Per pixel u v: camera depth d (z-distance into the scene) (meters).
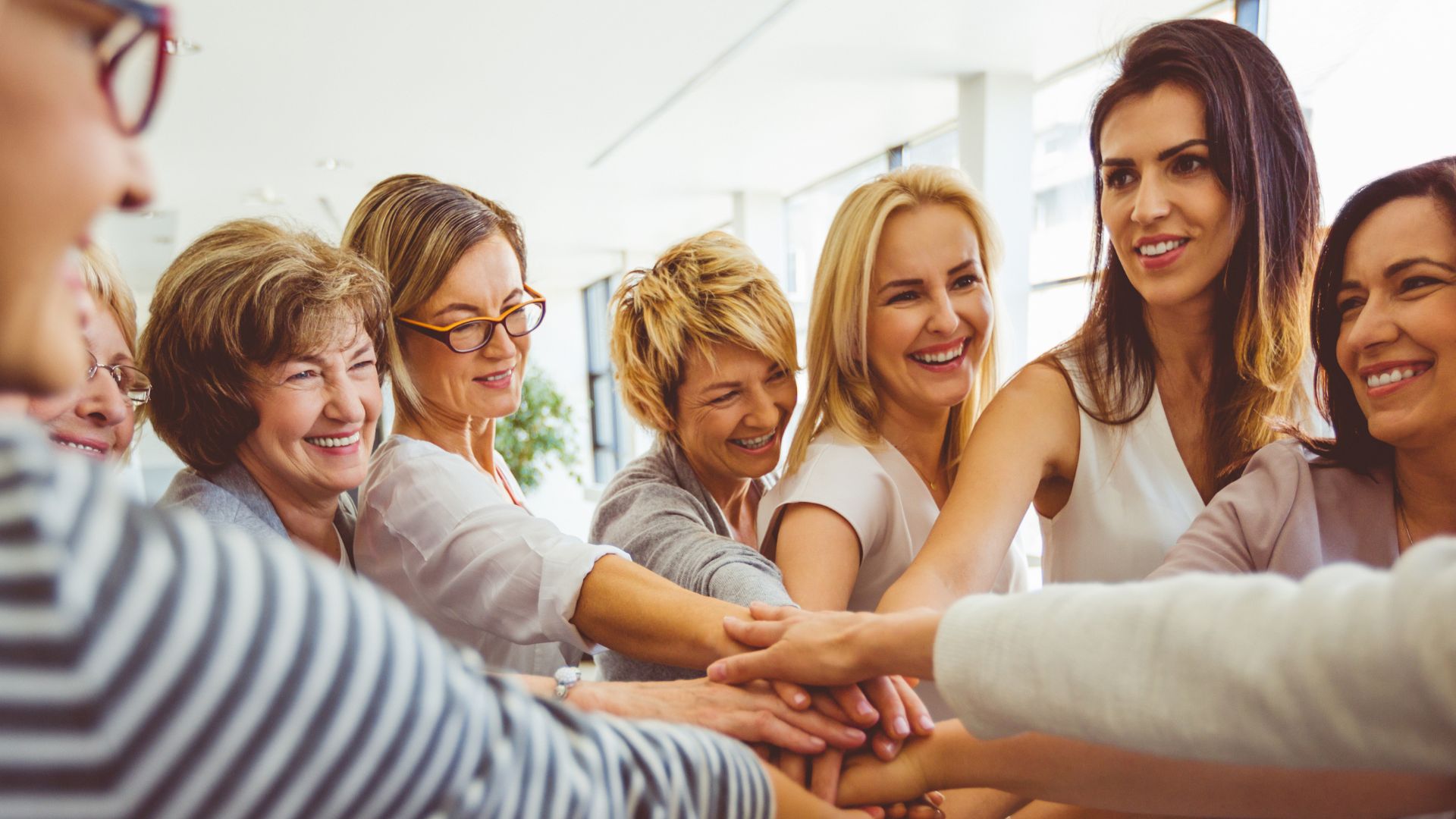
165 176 7.41
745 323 1.28
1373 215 0.99
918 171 1.39
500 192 8.73
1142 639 0.57
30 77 0.30
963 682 0.69
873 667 0.87
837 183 8.34
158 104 0.35
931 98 6.10
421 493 1.20
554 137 6.87
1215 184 1.21
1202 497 1.33
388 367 1.28
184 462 1.10
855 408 1.41
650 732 0.55
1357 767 0.48
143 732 0.32
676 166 7.83
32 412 0.94
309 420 1.06
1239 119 1.19
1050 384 1.34
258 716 0.34
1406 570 0.44
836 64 5.43
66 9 0.31
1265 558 1.07
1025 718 0.64
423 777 0.38
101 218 0.34
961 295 1.38
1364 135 3.75
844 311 1.38
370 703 0.37
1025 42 5.12
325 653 0.36
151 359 1.05
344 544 1.26
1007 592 1.49
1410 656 0.42
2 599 0.30
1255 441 1.30
